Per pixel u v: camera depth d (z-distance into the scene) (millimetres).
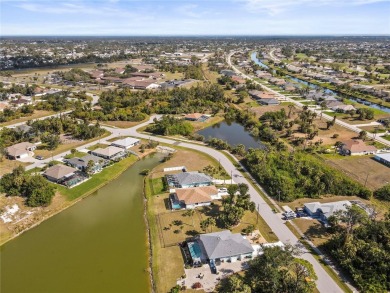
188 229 82875
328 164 120562
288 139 146875
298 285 58906
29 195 95562
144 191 103500
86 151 131750
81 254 74812
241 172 114250
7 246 77688
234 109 191375
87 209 93938
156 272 68500
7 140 137250
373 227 74250
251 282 62594
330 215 84562
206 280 65688
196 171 114562
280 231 81438
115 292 63656
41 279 67125
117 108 190500
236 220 82625
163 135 153125
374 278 62906
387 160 119500
